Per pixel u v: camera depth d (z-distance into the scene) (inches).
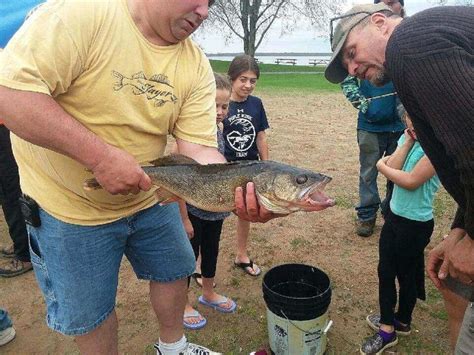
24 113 71.6
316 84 879.7
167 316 109.3
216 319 142.1
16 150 89.5
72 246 88.0
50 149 76.4
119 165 78.0
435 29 57.2
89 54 77.7
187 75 90.9
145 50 82.8
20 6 143.5
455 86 54.5
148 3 79.2
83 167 83.9
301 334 113.3
